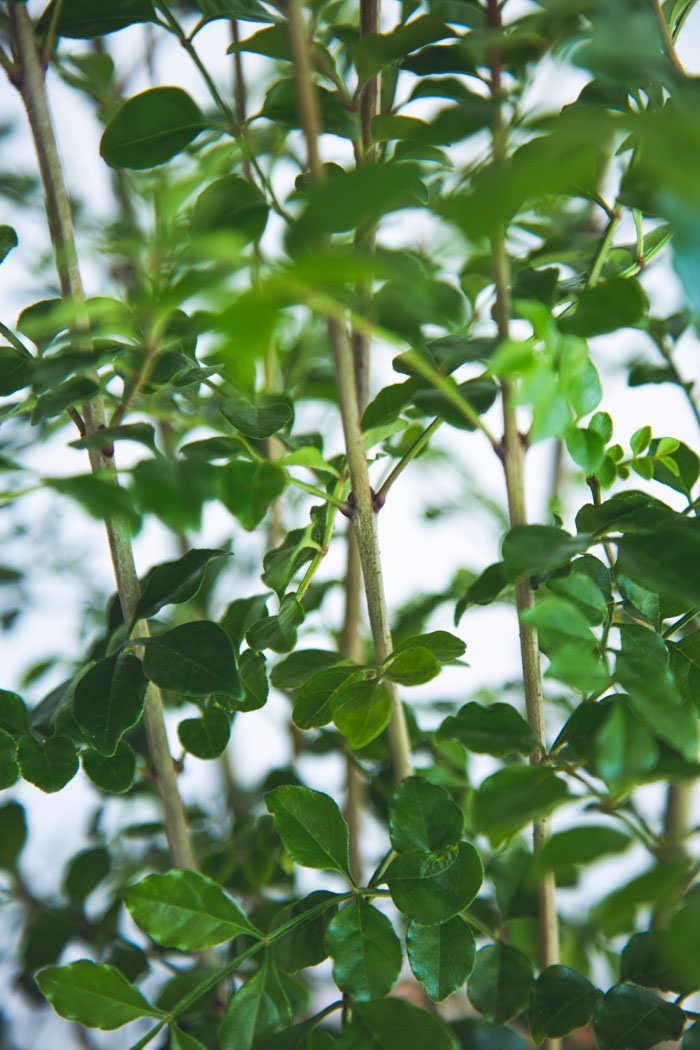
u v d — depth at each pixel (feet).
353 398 2.28
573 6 2.06
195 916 2.26
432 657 2.24
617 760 2.02
